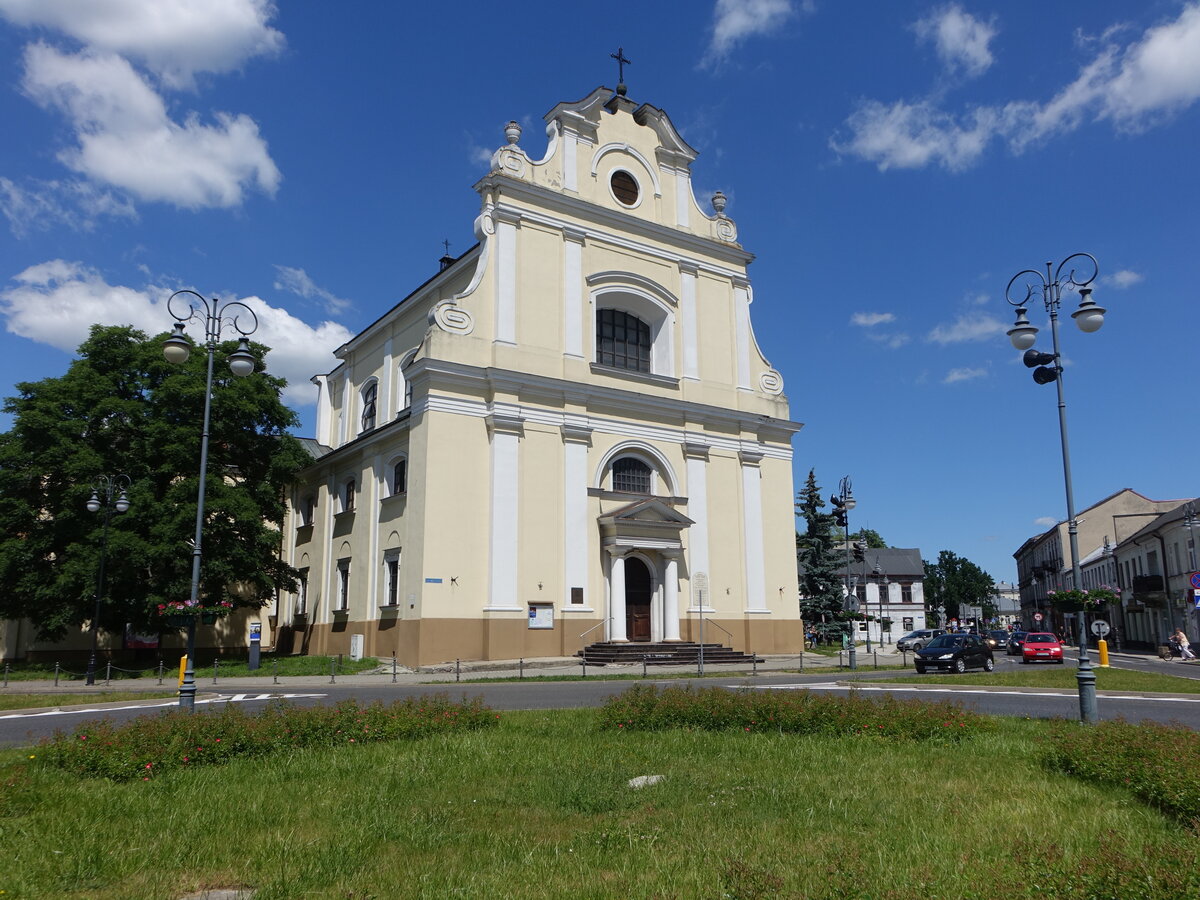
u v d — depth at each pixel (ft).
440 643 94.94
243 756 35.14
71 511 101.50
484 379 102.78
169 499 103.40
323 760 34.47
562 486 105.50
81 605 101.65
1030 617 364.58
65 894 19.63
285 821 25.55
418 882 19.90
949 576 417.69
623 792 28.68
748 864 20.26
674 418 117.50
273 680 85.76
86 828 24.70
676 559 112.78
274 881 19.98
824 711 41.57
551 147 114.73
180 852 22.48
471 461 100.83
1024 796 27.40
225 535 108.58
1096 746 31.04
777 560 123.44
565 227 112.68
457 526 98.37
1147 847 19.67
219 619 135.95
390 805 27.20
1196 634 164.45
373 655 105.91
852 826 24.11
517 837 23.57
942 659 96.32
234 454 116.47
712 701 43.75
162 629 105.91
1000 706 57.26
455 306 103.35
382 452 111.24
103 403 104.68
